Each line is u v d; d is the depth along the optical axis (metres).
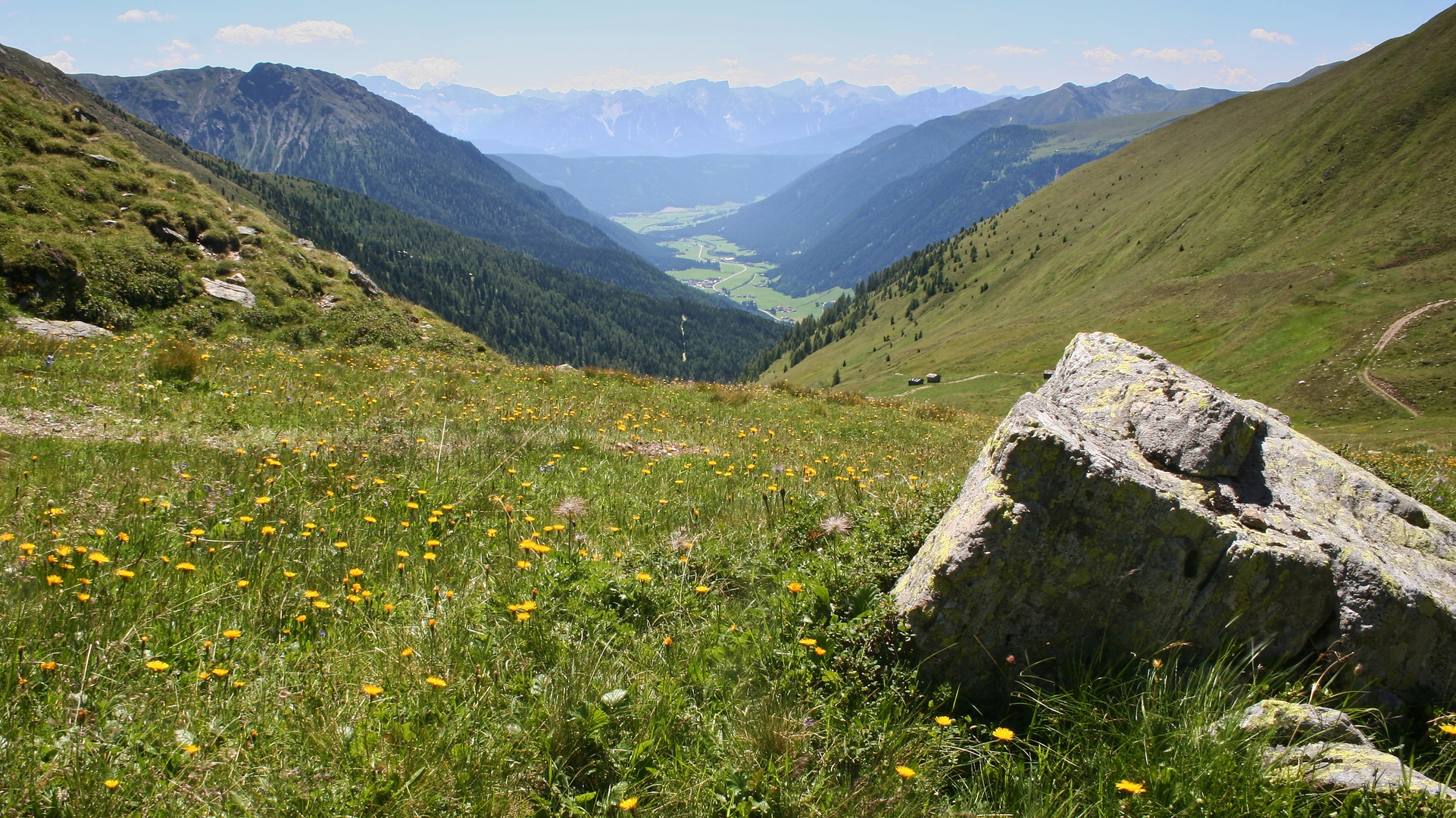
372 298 33.28
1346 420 105.75
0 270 21.86
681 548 6.26
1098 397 6.45
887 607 4.66
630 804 3.22
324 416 12.38
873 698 4.23
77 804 2.95
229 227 31.25
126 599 4.59
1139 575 4.49
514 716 3.76
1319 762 3.67
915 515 6.23
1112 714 4.13
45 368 13.42
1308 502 5.55
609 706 3.89
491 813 3.17
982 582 4.45
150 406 11.91
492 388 17.56
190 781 3.17
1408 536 5.34
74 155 29.77
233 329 26.53
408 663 4.08
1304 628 4.53
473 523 6.98
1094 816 3.55
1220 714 3.98
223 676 3.79
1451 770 3.94
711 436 14.03
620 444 11.96
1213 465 5.55
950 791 3.79
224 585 4.96
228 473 7.92
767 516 7.47
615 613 4.96
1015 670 4.46
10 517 6.02
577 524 7.16
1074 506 4.52
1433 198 176.50
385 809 3.10
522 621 4.58
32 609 4.30
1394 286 146.25
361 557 5.79
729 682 4.28
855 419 20.66
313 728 3.51
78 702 3.53
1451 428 86.88
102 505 6.46
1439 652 4.44
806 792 3.48
